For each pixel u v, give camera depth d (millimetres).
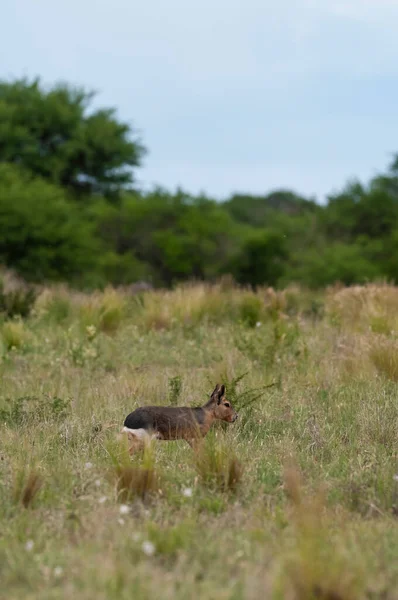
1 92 125312
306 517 14648
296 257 141125
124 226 145000
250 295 47156
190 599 12180
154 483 17766
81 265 96312
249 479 18719
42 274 91438
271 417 24297
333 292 52156
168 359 34219
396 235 134500
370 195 146250
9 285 60438
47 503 17234
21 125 120875
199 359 34000
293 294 50938
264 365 31438
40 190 96312
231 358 31875
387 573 13234
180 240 141750
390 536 15242
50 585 12883
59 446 21562
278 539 14719
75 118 123000
